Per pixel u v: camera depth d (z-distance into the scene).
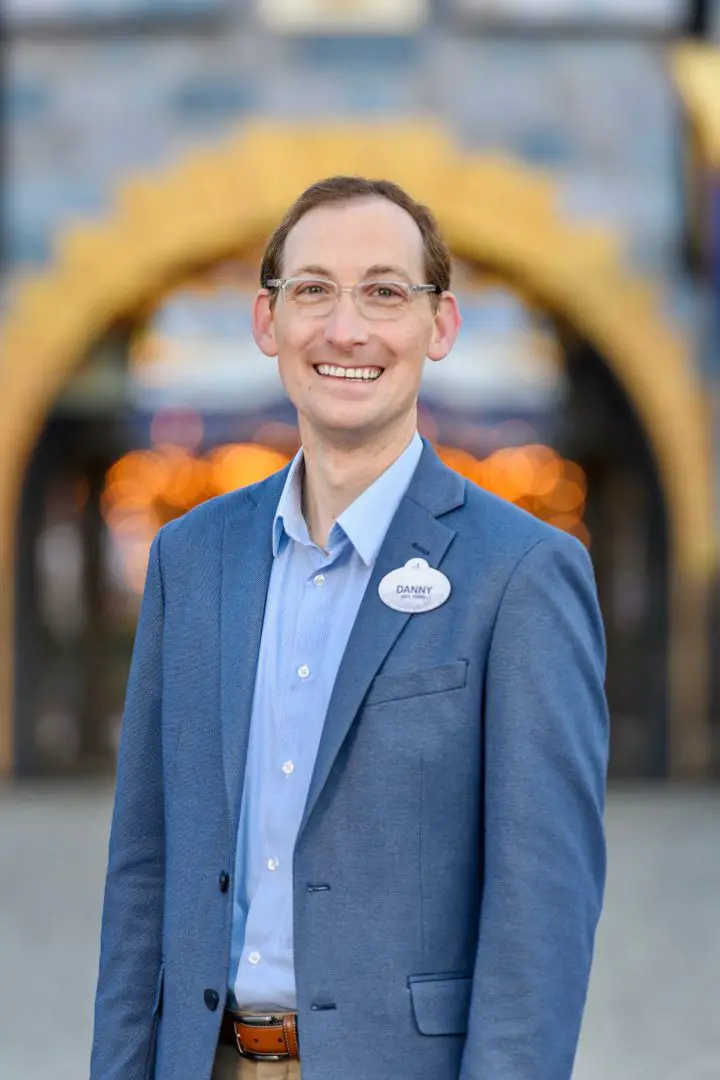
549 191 10.99
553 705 2.12
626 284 10.98
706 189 10.76
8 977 6.47
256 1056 2.23
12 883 8.25
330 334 2.25
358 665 2.17
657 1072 5.31
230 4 11.04
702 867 8.57
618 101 11.00
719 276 10.74
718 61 10.84
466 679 2.15
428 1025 2.10
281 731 2.26
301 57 11.02
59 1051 5.53
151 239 11.02
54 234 11.05
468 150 11.01
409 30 11.00
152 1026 2.38
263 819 2.24
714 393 11.01
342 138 11.00
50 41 11.05
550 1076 2.04
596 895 2.16
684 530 11.01
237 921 2.25
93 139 11.05
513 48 11.01
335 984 2.12
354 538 2.27
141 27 11.02
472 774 2.15
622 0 10.98
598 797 2.18
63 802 10.70
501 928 2.07
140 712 2.44
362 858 2.13
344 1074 2.10
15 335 11.02
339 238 2.27
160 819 2.44
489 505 2.29
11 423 11.02
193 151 11.05
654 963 6.67
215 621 2.36
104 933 2.43
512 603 2.16
